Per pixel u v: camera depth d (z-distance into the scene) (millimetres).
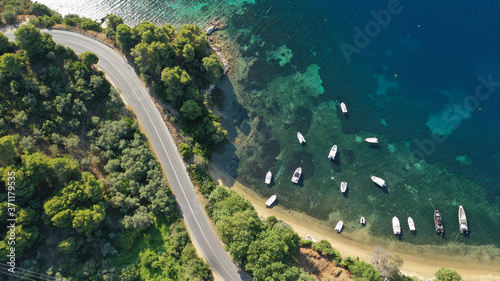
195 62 121500
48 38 109250
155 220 103625
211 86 124812
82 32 124875
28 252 91688
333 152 113688
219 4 143375
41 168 93625
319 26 133625
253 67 128875
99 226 98875
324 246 101062
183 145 109125
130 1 145625
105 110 113000
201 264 95750
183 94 114812
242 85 126250
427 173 110625
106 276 91438
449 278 91875
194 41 122875
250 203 105938
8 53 100562
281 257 91250
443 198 107438
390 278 95500
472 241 102375
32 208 92812
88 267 92125
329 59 128375
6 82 100812
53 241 93688
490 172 109188
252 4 141000
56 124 104312
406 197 108312
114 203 98812
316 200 110000
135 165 104625
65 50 112438
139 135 111562
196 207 106500
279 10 138375
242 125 120500
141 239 101750
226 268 99125
